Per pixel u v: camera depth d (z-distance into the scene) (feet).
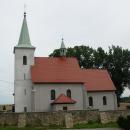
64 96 194.90
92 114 148.25
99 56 278.67
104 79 224.12
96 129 128.16
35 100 192.34
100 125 141.38
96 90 213.66
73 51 279.49
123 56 272.51
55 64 211.61
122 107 264.31
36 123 140.56
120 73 271.08
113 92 218.79
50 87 197.57
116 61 272.51
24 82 199.52
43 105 193.36
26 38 208.74
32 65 203.92
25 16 214.90
